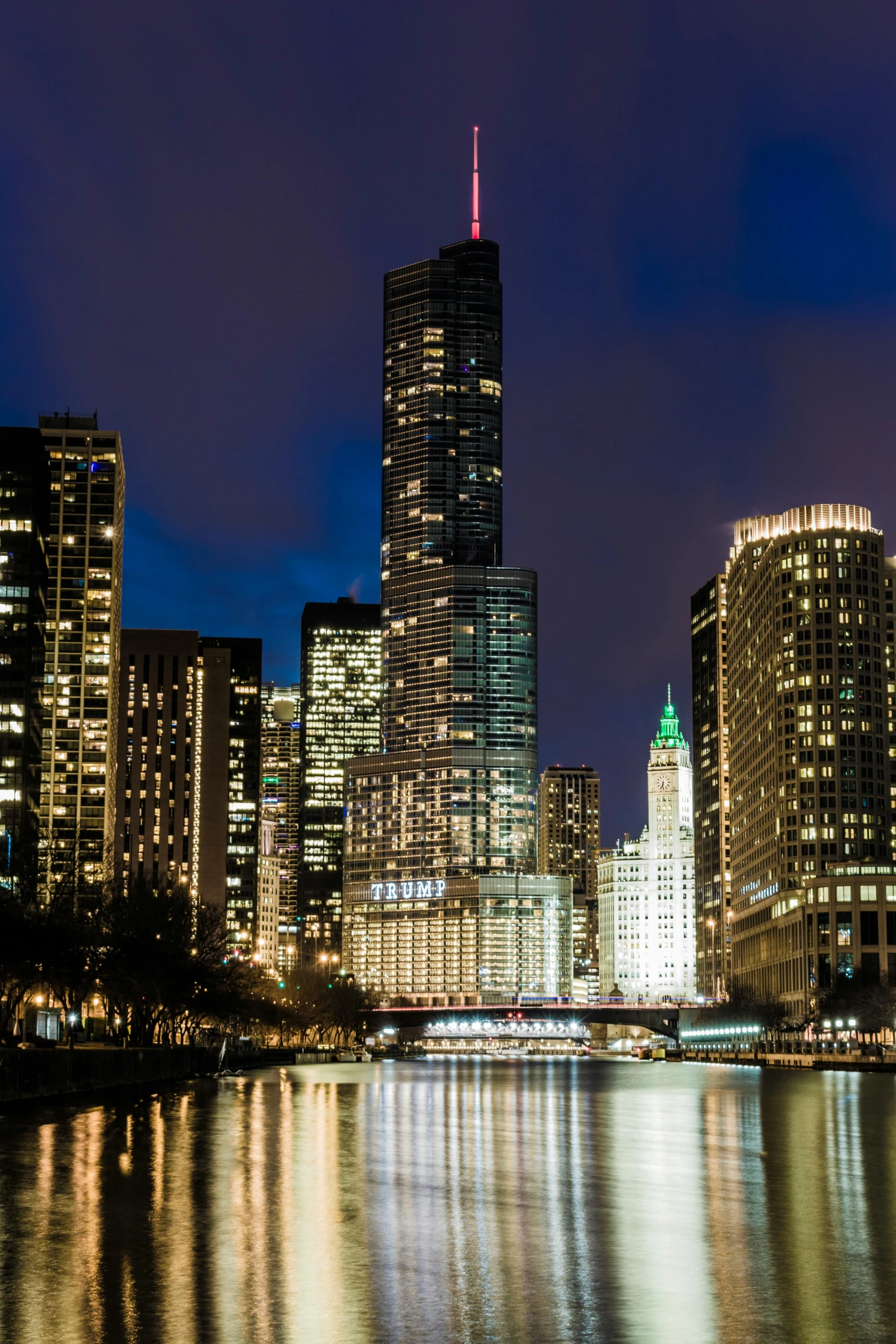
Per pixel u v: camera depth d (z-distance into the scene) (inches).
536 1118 5022.1
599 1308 1702.8
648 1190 2834.6
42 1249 2028.8
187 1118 4598.9
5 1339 1518.2
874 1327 1610.5
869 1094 7244.1
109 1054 6565.0
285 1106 5482.3
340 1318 1636.3
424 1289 1798.7
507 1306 1705.2
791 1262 2015.3
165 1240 2118.6
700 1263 1996.8
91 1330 1558.8
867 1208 2583.7
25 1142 3614.7
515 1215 2440.9
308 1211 2437.3
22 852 7819.9
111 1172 2955.2
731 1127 4608.8
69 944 6210.6
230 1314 1641.2
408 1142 3858.3
